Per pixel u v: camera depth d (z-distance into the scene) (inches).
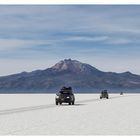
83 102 2568.9
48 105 2150.6
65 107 1888.5
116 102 2551.7
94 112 1498.5
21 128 963.3
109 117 1267.2
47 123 1075.9
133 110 1620.3
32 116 1316.4
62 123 1077.1
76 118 1234.6
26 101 3014.3
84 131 908.0
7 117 1275.8
